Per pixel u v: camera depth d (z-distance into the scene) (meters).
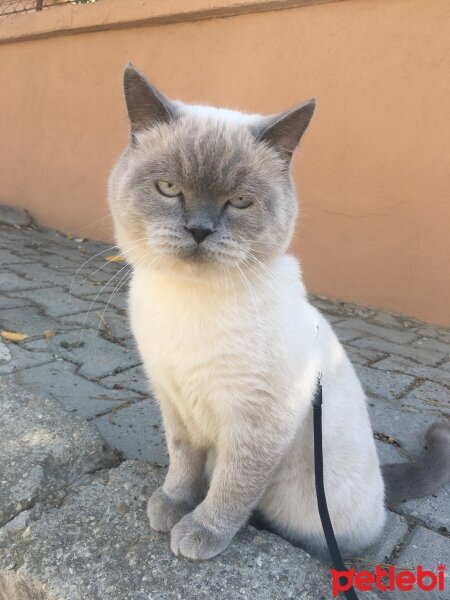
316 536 0.34
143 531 0.30
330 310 0.84
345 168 0.84
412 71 0.77
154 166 0.30
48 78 1.16
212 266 0.29
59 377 0.52
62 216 1.20
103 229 1.14
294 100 0.87
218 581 0.27
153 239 0.29
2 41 1.21
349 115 0.83
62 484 0.34
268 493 0.34
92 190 1.14
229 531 0.30
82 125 1.12
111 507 0.32
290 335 0.30
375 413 0.51
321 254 0.89
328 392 0.33
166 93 1.01
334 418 0.33
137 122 0.32
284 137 0.32
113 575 0.27
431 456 0.41
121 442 0.42
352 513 0.34
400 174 0.80
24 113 1.22
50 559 0.28
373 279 0.85
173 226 0.29
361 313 0.84
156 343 0.30
